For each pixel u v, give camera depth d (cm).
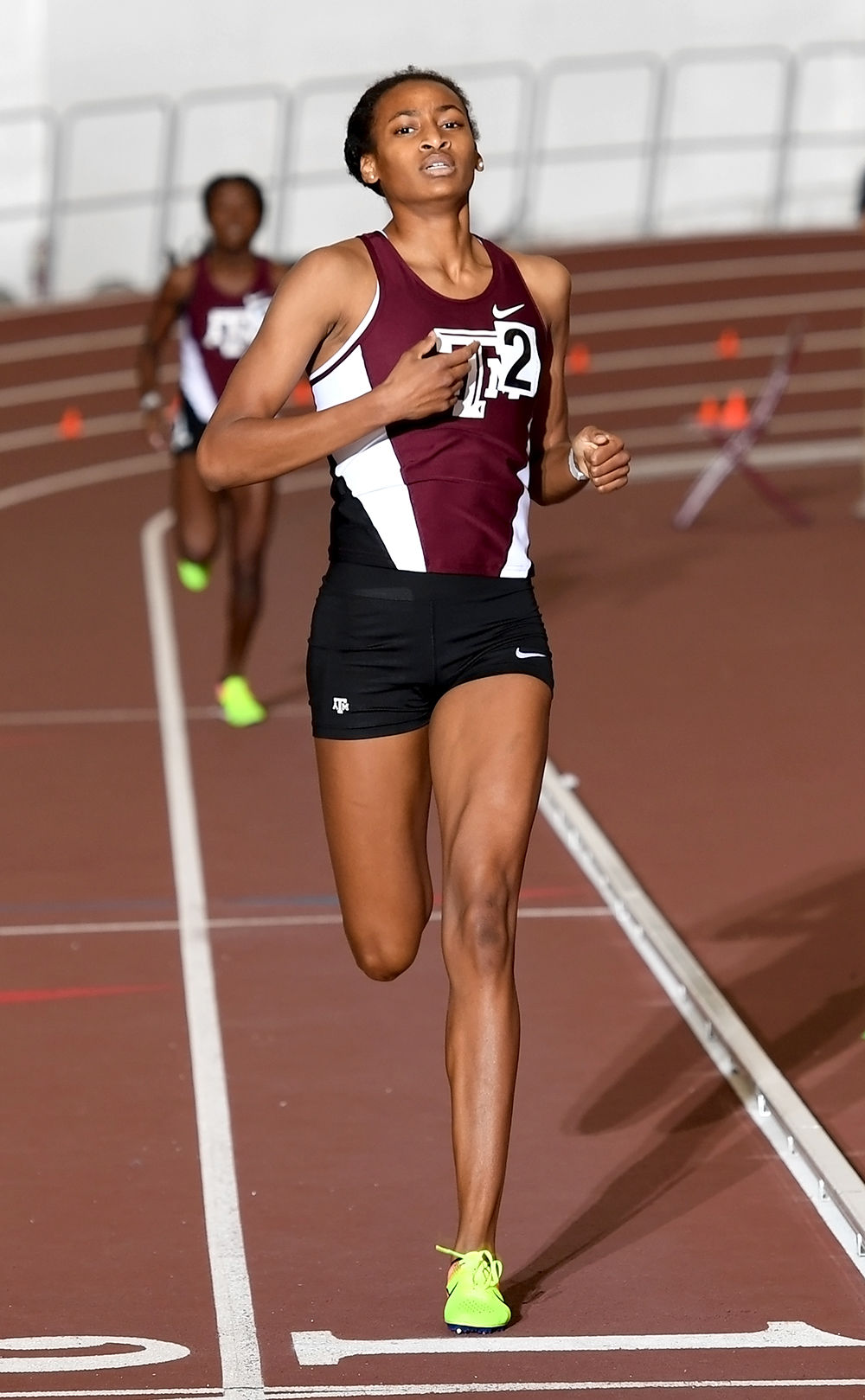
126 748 2558
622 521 4062
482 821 1127
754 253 7400
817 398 5572
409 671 1165
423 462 1153
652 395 5650
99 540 4056
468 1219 1115
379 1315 1145
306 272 1148
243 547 2611
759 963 1748
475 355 1152
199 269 2623
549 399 1241
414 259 1165
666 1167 1352
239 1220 1283
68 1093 1502
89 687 2886
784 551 3731
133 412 5691
